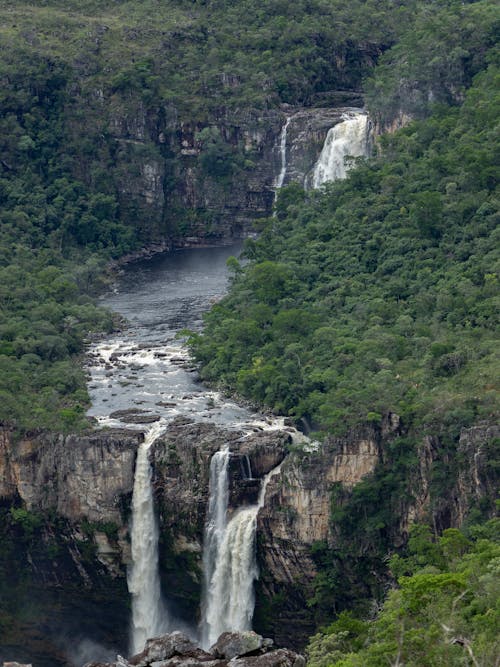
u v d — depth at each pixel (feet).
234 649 524.11
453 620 528.22
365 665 513.04
